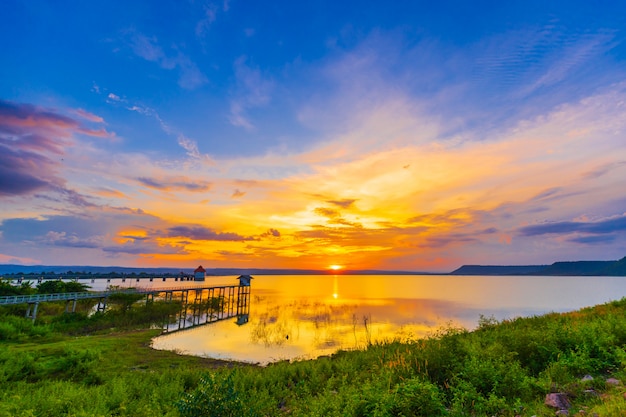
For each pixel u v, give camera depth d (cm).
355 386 1034
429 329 4022
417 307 7000
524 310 6378
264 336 3656
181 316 5338
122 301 5231
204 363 2411
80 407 941
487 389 783
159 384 1340
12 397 998
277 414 991
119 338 3216
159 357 2534
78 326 3741
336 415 782
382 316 5419
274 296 10644
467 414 682
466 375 841
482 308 6762
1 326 2738
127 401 1073
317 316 5447
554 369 820
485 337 1300
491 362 884
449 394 828
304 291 14000
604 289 14625
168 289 5841
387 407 691
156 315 4953
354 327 4238
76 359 1861
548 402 657
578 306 7094
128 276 15762
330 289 15900
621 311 1596
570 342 971
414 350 1302
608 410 536
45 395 1077
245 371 1652
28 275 8538
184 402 789
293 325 4475
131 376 1600
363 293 12538
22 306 3872
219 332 3947
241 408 794
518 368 830
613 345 892
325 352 2858
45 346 2398
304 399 1055
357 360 1588
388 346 1820
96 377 1631
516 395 750
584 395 670
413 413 687
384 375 985
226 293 11594
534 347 994
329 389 1115
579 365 812
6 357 1702
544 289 15025
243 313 5934
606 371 811
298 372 1516
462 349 1066
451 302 8300
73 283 5553
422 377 927
